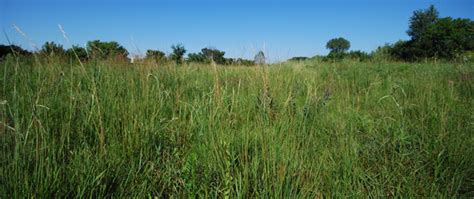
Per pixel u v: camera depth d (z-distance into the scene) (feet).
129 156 7.80
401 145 9.55
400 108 12.19
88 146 7.57
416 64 32.14
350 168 7.57
